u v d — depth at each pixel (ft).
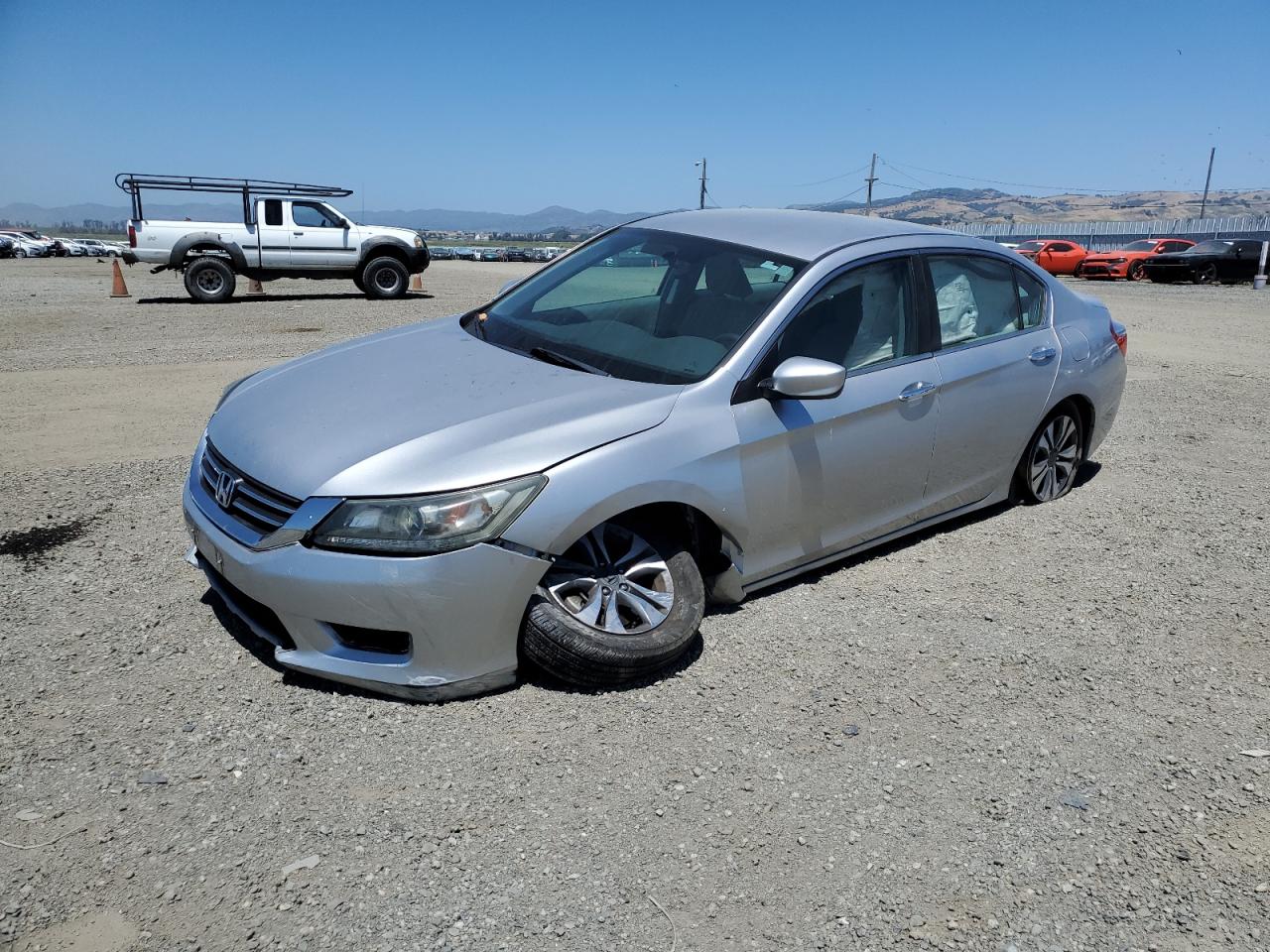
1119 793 9.75
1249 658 12.64
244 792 9.19
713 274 13.74
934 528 16.87
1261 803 9.66
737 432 11.95
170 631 12.18
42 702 10.49
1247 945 7.87
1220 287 89.51
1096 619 13.61
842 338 13.35
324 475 10.32
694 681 11.51
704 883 8.33
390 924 7.71
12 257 168.04
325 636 10.40
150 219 58.23
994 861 8.73
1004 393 15.65
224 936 7.51
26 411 24.48
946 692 11.52
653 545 11.50
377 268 61.57
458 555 10.05
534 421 11.00
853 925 7.93
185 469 19.31
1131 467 21.33
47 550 14.71
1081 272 104.68
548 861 8.50
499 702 10.85
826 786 9.68
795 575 13.62
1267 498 19.30
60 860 8.21
